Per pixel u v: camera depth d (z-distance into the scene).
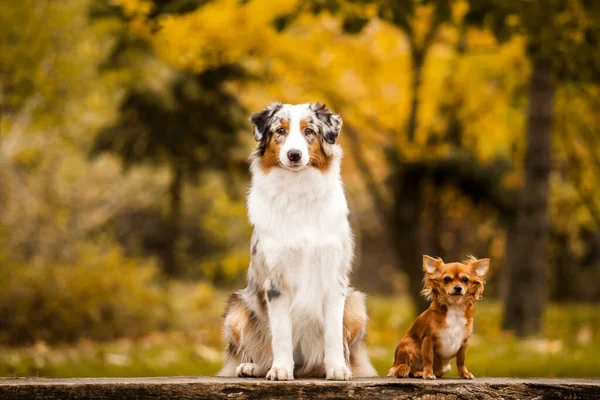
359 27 9.46
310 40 15.77
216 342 13.41
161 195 27.72
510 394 5.34
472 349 11.43
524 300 14.22
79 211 24.22
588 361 10.06
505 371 8.98
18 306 13.88
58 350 12.41
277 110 5.67
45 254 20.25
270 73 16.44
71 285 14.59
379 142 17.92
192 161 21.61
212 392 5.14
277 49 15.00
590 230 24.66
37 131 19.20
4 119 17.78
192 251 27.95
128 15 12.27
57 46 16.50
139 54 18.58
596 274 26.67
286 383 5.18
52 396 5.02
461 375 5.60
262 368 5.87
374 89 17.25
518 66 15.94
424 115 17.62
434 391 5.25
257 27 14.02
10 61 15.48
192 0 10.78
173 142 20.84
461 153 17.91
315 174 5.57
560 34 9.58
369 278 34.56
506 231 19.72
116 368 9.52
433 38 16.41
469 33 16.12
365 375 6.04
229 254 18.83
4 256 14.98
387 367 9.09
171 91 19.70
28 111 17.05
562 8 9.38
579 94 15.44
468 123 17.77
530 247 14.20
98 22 16.64
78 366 9.62
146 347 12.60
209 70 18.89
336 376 5.41
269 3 13.23
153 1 11.63
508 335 13.55
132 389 5.09
